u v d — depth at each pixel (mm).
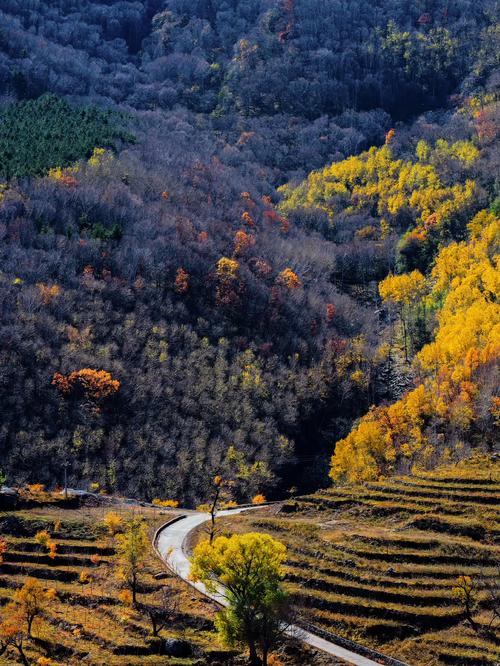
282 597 136625
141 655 137625
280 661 137500
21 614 139375
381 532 182875
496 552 170750
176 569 166125
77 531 183625
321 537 179625
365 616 150375
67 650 137750
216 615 138000
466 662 138125
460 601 154125
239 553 136000
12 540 176375
